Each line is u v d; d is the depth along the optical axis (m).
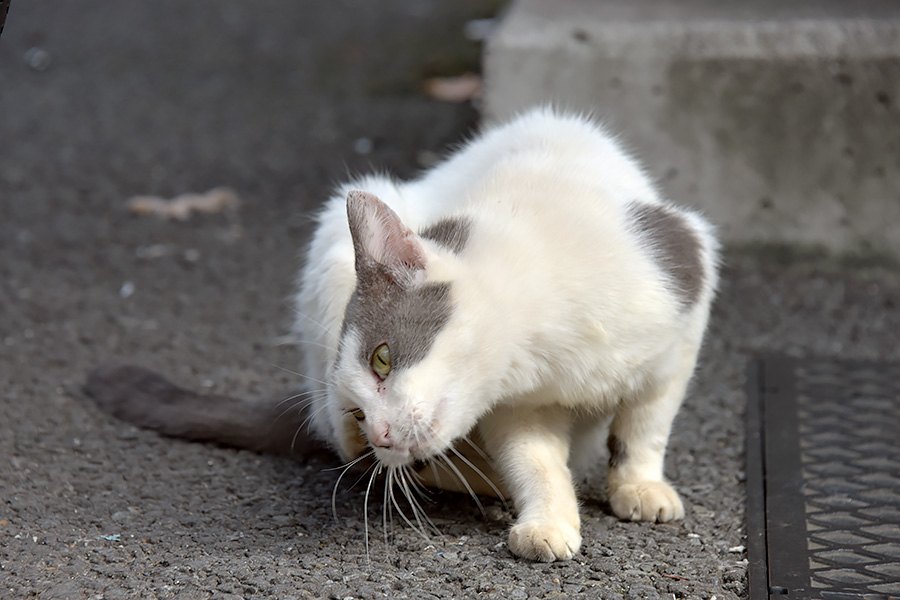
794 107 7.80
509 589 3.85
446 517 4.55
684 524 4.50
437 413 3.84
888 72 7.59
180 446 5.34
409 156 10.33
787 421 5.57
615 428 4.64
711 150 8.02
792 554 4.20
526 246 4.07
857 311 7.29
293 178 10.03
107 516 4.53
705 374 6.32
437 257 4.00
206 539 4.31
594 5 9.23
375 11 16.94
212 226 8.93
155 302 7.40
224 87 13.19
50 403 5.77
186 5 17.53
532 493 4.27
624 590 3.87
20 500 4.64
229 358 6.52
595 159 4.79
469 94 12.35
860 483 4.85
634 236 4.22
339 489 4.84
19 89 12.90
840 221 7.93
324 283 4.64
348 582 3.91
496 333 3.91
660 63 7.92
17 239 8.52
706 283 4.48
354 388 3.91
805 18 8.23
